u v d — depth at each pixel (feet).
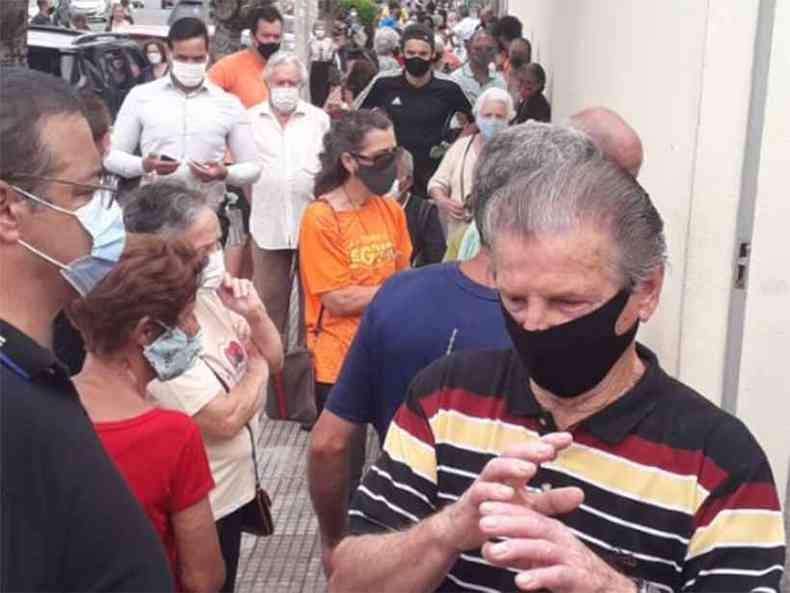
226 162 22.71
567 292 5.93
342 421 9.89
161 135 22.09
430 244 17.51
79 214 6.15
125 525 5.50
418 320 9.16
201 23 22.25
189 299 8.85
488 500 5.64
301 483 18.86
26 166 5.92
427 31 28.19
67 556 5.35
